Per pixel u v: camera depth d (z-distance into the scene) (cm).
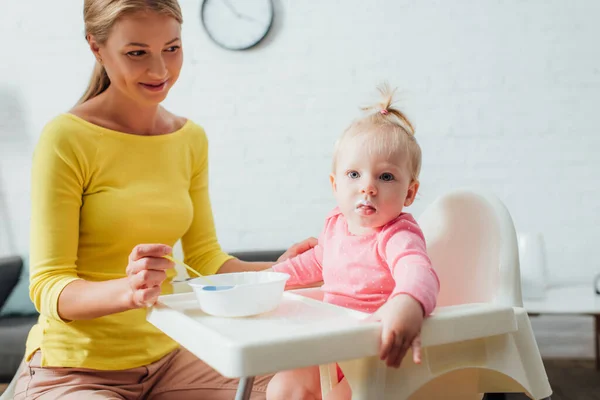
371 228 102
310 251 115
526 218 278
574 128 277
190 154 127
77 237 108
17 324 219
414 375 71
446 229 102
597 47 275
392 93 112
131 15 101
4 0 274
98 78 119
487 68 276
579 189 277
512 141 277
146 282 82
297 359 63
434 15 276
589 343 280
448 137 277
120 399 99
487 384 82
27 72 275
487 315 74
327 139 279
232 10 276
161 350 113
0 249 274
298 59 278
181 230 120
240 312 77
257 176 281
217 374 113
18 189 274
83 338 105
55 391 101
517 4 275
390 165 99
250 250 270
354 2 276
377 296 99
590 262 278
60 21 275
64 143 107
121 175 113
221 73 279
